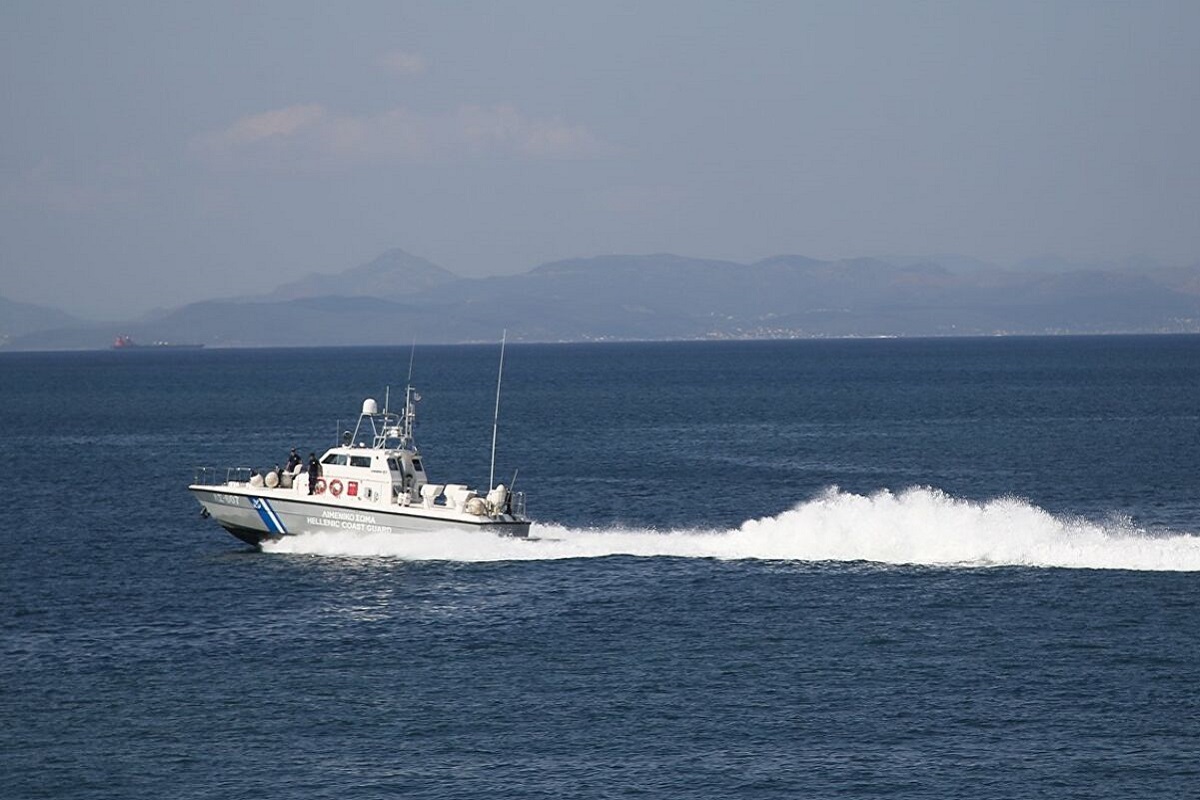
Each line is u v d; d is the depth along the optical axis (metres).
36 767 121.25
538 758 122.81
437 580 191.62
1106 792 114.62
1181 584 183.75
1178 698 137.00
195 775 119.50
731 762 121.69
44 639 164.25
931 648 155.62
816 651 154.88
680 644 158.12
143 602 183.62
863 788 115.94
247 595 185.50
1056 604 174.25
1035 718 132.00
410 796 114.94
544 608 175.12
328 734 129.00
